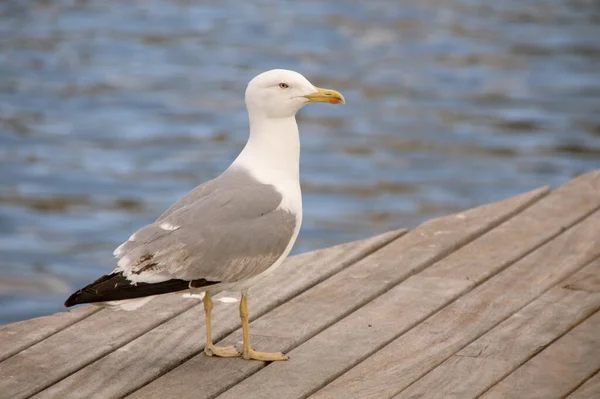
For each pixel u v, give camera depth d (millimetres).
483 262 8664
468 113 21109
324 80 22781
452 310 7824
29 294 14312
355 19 27281
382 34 26062
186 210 6875
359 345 7285
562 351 7109
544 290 8133
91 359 7090
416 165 18641
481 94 22125
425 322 7645
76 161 18688
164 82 22734
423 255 8789
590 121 20625
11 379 6816
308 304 7961
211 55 24406
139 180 17938
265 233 6934
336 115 20984
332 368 6961
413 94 22062
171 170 18359
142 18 27281
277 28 26406
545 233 9227
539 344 7215
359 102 21609
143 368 6961
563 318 7609
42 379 6816
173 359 7090
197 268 6719
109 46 25156
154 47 25094
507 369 6875
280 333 7508
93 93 22047
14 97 21828
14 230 16156
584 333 7367
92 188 17656
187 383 6785
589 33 26172
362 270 8547
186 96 21891
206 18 27312
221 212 6855
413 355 7129
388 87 22500
